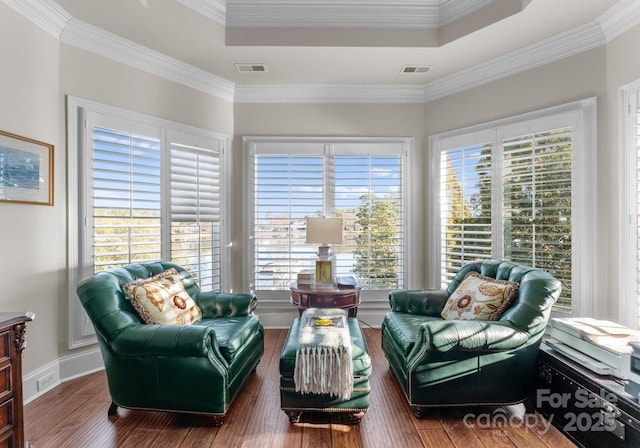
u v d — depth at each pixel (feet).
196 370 6.51
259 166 12.71
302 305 9.64
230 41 9.77
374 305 12.75
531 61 10.00
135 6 8.01
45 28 8.07
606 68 8.59
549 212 9.61
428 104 12.65
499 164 10.77
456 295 8.70
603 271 8.66
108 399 7.69
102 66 9.29
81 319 8.84
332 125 12.77
